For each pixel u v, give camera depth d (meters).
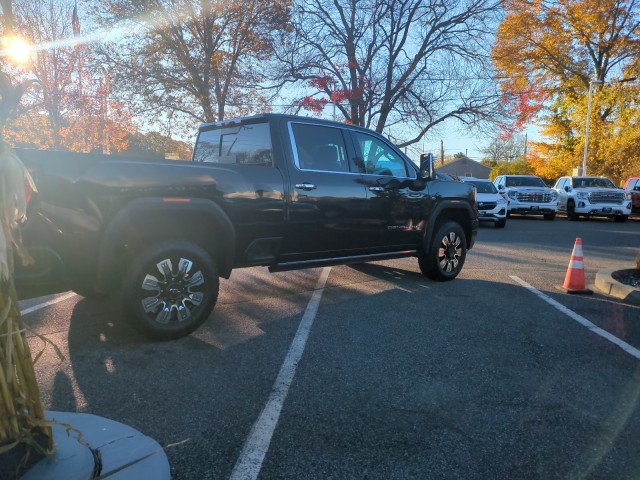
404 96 17.70
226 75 16.56
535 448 2.79
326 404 3.26
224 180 4.55
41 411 2.15
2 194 1.98
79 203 3.70
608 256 10.08
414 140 18.72
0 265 1.96
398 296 6.16
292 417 3.08
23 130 14.60
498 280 7.29
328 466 2.58
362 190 5.83
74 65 15.28
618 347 4.42
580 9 27.20
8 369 2.02
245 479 2.46
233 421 3.01
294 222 5.16
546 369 3.90
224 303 5.73
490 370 3.87
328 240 5.55
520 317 5.31
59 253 3.64
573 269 6.59
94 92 15.76
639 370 3.92
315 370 3.80
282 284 6.80
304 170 5.31
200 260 4.39
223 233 4.55
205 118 17.28
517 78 23.72
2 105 2.01
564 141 33.38
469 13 17.42
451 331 4.79
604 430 2.99
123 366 3.80
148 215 4.08
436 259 6.87
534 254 10.14
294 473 2.52
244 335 4.57
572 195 20.81
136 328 4.19
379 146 6.29
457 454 2.72
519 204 20.08
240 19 15.91
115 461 2.35
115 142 16.56
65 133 15.09
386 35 17.53
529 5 26.84
